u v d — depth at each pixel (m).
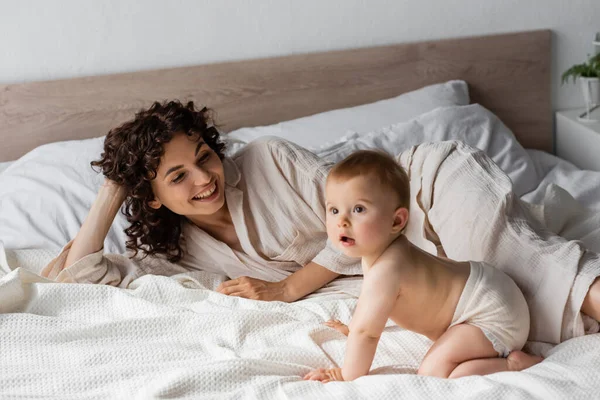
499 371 1.34
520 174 2.45
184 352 1.46
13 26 2.47
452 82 2.73
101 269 1.86
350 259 1.77
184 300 1.70
